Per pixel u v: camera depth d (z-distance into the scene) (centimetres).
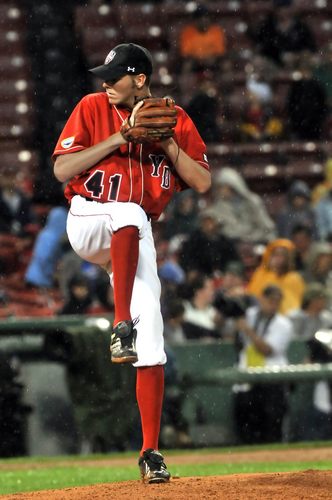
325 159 5900
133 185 1684
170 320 3719
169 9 6856
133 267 1653
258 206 4934
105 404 3288
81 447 3297
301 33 6456
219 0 6900
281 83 6322
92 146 1680
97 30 6731
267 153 5853
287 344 3669
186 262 4347
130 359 1612
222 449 3369
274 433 3525
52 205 5416
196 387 3438
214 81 6122
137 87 1708
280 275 4122
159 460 1683
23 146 6050
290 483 1619
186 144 1762
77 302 3934
